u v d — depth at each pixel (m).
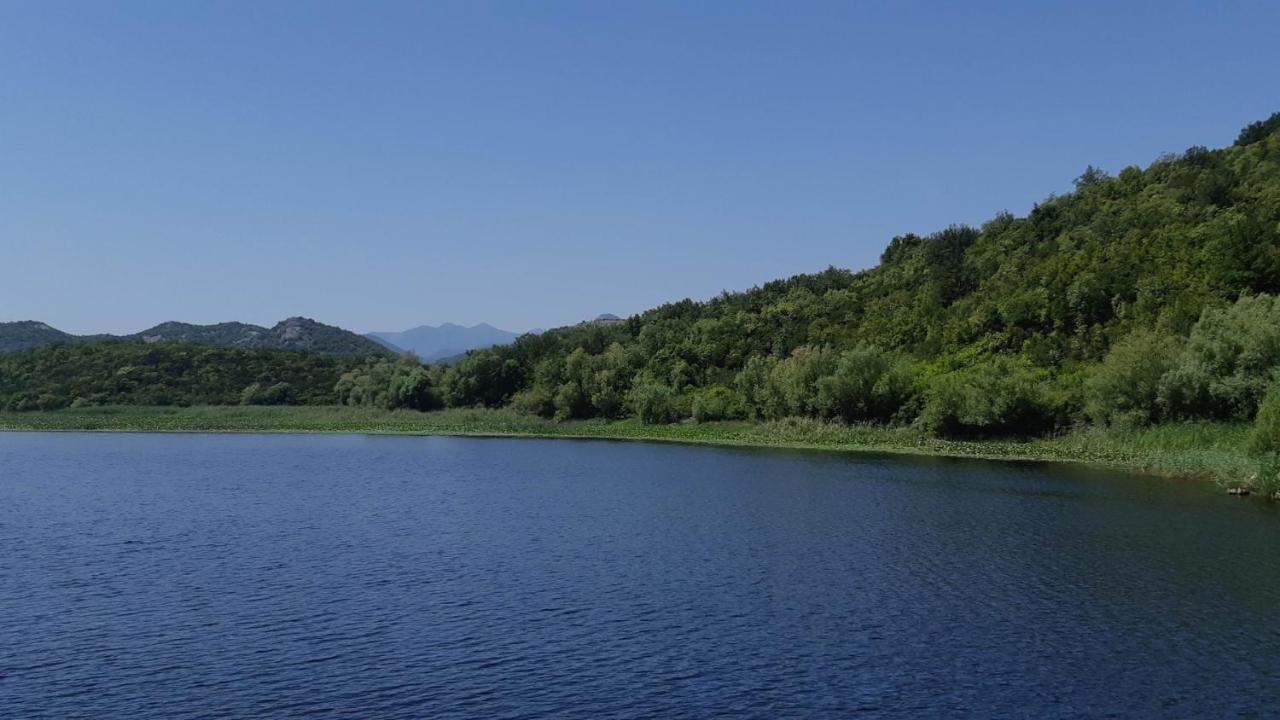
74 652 32.56
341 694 28.66
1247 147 158.88
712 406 143.38
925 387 113.88
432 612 37.47
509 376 184.88
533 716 26.95
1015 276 138.88
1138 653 32.16
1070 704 27.84
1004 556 47.09
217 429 161.12
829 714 27.12
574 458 105.81
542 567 45.44
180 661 31.64
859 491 71.62
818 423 121.81
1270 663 31.09
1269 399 70.75
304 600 39.31
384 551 49.53
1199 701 28.02
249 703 27.97
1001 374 105.88
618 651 32.59
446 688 29.16
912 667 30.95
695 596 39.84
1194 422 84.62
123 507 66.06
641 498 70.06
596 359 170.00
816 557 47.38
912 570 44.22
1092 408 94.12
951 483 75.06
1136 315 106.44
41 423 161.75
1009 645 33.12
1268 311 84.44
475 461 102.94
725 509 63.81
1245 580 41.66
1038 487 71.94
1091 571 43.66
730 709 27.48
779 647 32.97
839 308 174.25
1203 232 117.12
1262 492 65.38
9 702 28.06
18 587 41.47
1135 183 162.12
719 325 175.12
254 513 63.22
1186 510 60.19
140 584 42.06
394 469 94.38
